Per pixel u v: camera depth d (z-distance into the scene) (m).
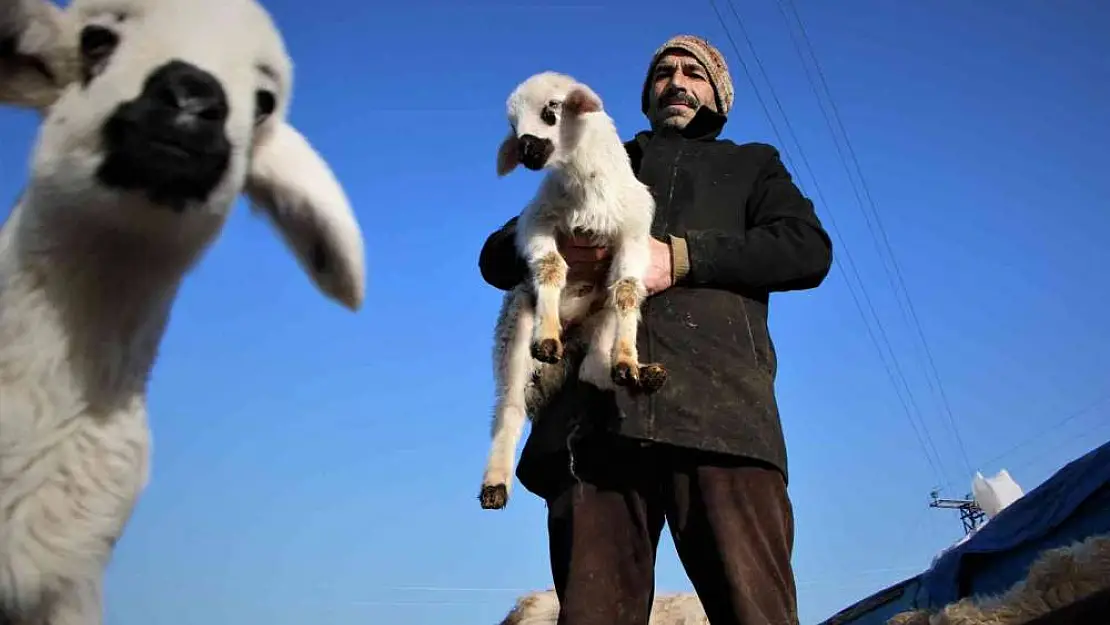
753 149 2.35
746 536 1.93
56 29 1.39
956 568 3.63
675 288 2.14
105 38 1.39
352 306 1.59
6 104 1.44
